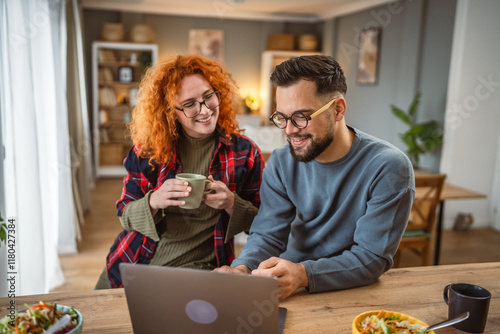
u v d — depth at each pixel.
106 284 1.66
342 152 1.30
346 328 1.02
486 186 4.80
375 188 1.25
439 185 2.94
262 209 1.47
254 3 6.72
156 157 1.54
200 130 1.51
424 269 1.37
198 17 7.78
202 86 1.47
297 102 1.14
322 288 1.18
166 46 7.73
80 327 0.90
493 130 4.68
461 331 1.02
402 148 5.54
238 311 0.86
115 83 7.07
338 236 1.36
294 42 8.23
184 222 1.58
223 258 1.61
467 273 1.35
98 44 6.71
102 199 5.68
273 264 1.17
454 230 4.73
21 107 2.35
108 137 7.25
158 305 0.89
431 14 5.02
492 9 4.41
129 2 6.91
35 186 2.41
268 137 5.32
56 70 3.63
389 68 5.88
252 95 8.28
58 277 3.08
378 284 1.26
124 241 1.62
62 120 3.68
